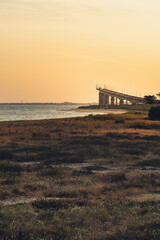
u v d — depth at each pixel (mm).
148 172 24172
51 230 10719
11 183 19750
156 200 15320
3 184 19391
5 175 22312
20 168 25312
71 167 27109
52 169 24297
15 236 10242
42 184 19109
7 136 46250
